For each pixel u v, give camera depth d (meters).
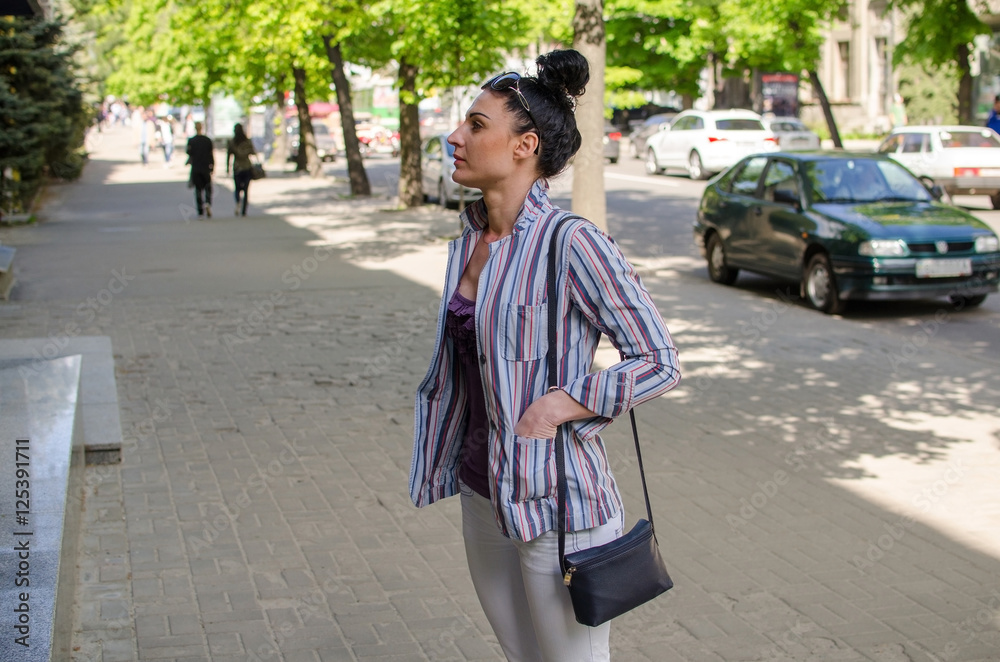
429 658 4.08
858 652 4.14
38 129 21.91
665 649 4.17
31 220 21.64
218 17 28.81
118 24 51.62
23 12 12.11
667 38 42.12
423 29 19.53
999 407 7.84
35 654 3.00
